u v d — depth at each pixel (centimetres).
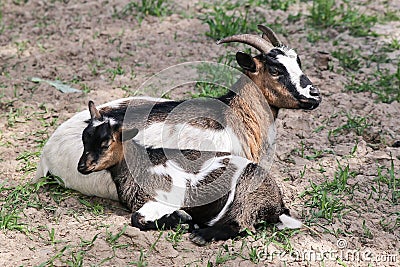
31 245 716
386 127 989
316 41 1267
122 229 727
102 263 683
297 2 1455
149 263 686
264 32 830
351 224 765
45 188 829
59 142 817
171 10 1392
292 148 927
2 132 965
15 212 771
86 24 1338
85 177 797
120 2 1424
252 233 729
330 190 832
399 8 1436
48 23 1348
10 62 1187
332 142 955
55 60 1194
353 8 1426
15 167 881
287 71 779
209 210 737
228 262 688
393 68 1174
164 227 738
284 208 756
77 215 771
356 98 1068
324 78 1130
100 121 744
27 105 1040
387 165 888
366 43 1267
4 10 1410
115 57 1201
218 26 1273
